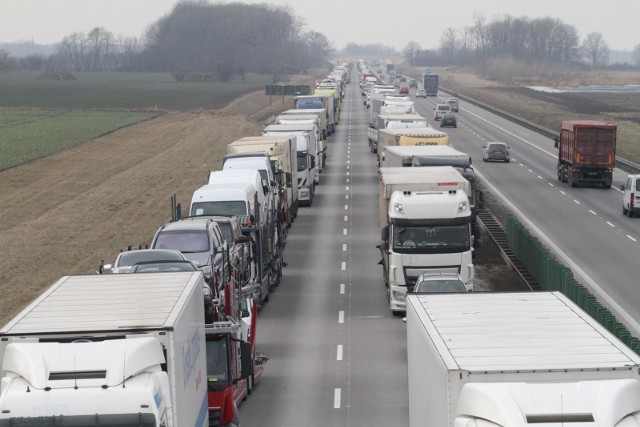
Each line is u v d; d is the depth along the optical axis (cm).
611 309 5088
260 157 6856
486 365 1911
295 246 7444
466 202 5247
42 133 15150
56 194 9700
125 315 2202
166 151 13225
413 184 5441
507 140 15238
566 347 2050
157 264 3622
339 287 6069
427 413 2222
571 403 1770
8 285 5975
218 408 3019
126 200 9369
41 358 1983
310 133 9794
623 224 7869
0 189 9969
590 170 10056
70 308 2286
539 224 7838
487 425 1766
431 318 2378
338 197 9981
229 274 4084
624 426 1745
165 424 2023
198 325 2544
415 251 5200
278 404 3803
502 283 5900
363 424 3512
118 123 16912
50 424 1927
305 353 4600
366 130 17900
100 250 7094
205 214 5353
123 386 1956
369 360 4447
